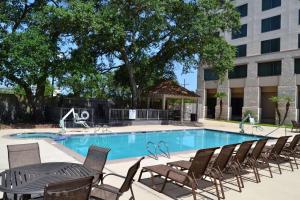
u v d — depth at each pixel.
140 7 21.53
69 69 19.81
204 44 24.73
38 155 5.38
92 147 5.55
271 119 36.41
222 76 26.36
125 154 13.21
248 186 6.79
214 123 30.34
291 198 6.05
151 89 28.55
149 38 24.16
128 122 24.05
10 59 17.73
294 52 32.00
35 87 23.52
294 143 9.76
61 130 16.89
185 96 28.19
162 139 18.48
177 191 6.09
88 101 26.34
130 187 4.82
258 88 35.88
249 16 37.06
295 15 32.06
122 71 29.12
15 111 22.05
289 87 32.44
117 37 21.00
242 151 7.30
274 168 8.70
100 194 4.45
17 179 4.01
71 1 19.48
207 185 6.60
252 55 36.53
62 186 3.05
